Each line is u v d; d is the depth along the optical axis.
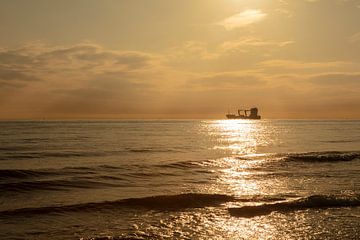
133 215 17.47
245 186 24.27
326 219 17.22
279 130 127.25
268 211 18.28
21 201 19.70
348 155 39.59
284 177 27.84
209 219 17.14
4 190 22.22
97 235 14.67
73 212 17.61
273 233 15.52
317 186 24.28
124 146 51.41
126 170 29.92
